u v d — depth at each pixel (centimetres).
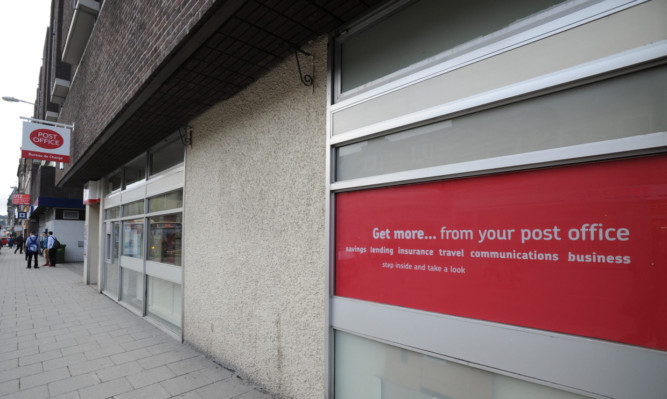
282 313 323
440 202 205
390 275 229
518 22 182
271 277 338
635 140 141
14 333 564
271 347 335
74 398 340
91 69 685
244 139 387
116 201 876
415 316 211
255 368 357
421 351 207
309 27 276
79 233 2128
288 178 323
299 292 304
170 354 454
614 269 146
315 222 291
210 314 439
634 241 142
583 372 150
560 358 156
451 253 198
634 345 140
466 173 191
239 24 271
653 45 139
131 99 422
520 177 174
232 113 409
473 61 194
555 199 163
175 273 539
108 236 984
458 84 200
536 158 165
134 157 743
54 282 1194
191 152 500
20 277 1321
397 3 238
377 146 246
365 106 252
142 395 343
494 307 179
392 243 229
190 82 374
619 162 147
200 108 454
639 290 140
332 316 266
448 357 195
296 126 317
